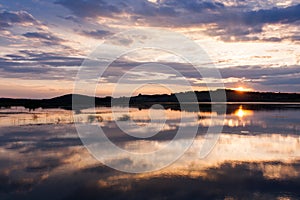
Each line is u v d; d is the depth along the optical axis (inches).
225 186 394.3
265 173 445.1
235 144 647.8
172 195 366.0
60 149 593.9
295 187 388.2
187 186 394.0
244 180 415.5
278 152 576.1
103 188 387.9
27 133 784.9
